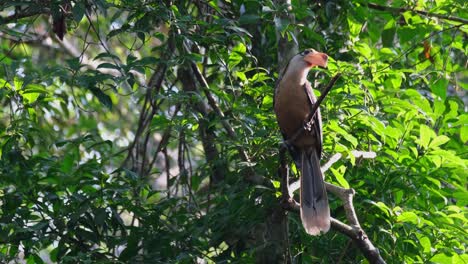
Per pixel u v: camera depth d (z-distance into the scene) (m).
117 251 11.95
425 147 10.10
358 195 10.53
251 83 10.84
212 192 11.10
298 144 9.78
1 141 11.29
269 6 10.48
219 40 10.62
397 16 12.88
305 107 9.76
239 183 10.38
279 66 11.32
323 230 8.91
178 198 10.68
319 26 12.65
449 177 10.67
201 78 11.02
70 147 14.30
